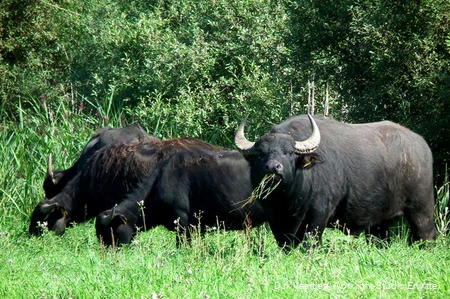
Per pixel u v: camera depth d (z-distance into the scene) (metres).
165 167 34.50
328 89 50.44
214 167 33.94
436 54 42.69
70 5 78.81
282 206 30.84
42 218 39.09
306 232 31.50
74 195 39.31
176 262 27.59
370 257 27.44
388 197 34.09
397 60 43.44
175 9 63.81
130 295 22.86
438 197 41.41
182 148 37.41
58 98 69.44
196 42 58.03
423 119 43.59
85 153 42.41
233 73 56.19
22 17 75.31
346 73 46.97
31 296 23.72
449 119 42.22
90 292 23.30
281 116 52.47
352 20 44.50
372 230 36.53
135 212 34.16
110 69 65.25
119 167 37.50
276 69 53.28
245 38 56.62
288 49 50.28
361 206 33.31
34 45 76.94
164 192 34.03
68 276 26.16
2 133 53.12
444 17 43.03
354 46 46.38
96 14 70.88
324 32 46.62
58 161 48.59
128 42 64.81
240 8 58.41
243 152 30.16
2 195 46.16
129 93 63.06
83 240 36.88
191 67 56.88
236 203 33.69
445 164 44.34
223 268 25.33
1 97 73.12
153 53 59.47
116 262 27.64
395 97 43.59
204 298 21.92
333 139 32.78
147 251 31.38
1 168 47.19
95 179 38.31
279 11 56.62
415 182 34.66
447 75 41.91
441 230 39.28
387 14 43.34
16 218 43.94
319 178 31.58
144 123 55.72
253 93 53.91
